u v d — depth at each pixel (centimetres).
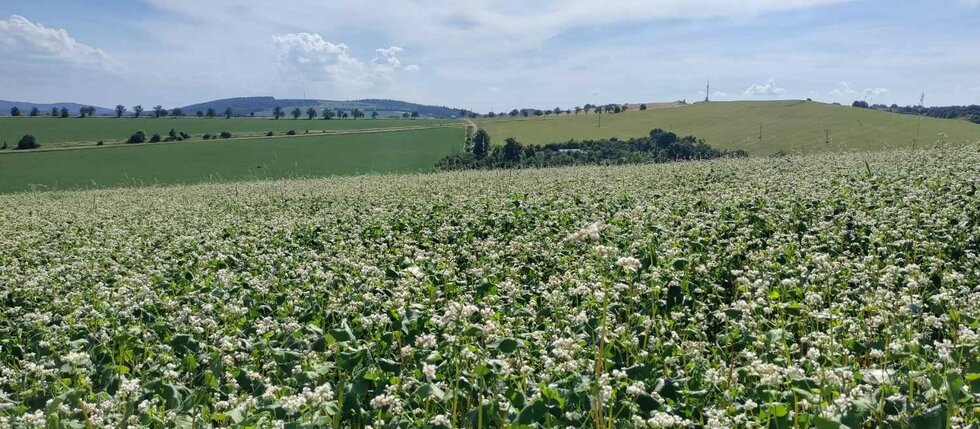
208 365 794
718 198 1795
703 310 929
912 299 784
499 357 707
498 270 1185
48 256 1836
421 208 2144
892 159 2477
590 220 1659
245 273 1327
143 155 10375
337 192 3159
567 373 653
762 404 583
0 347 984
